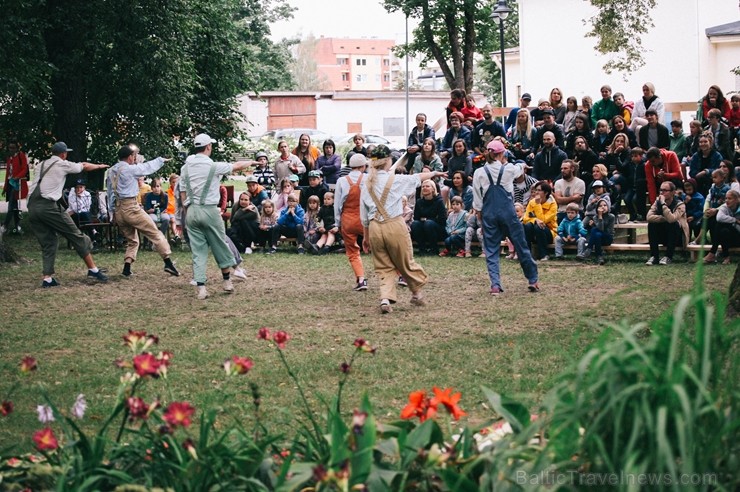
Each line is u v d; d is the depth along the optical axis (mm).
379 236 10867
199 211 12156
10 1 18422
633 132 17562
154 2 20641
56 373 8172
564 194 15695
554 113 19047
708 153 15945
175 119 22281
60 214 13445
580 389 3398
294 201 17172
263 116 58125
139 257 16578
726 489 3305
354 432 3734
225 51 25391
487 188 12039
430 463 3967
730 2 30250
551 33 32688
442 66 37906
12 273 14695
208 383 7637
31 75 19062
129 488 3838
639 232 16391
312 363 8305
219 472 4055
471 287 12664
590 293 11875
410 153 17766
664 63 30484
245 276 13617
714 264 14125
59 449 4250
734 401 3311
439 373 7852
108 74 21281
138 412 3994
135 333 4539
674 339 3164
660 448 3006
